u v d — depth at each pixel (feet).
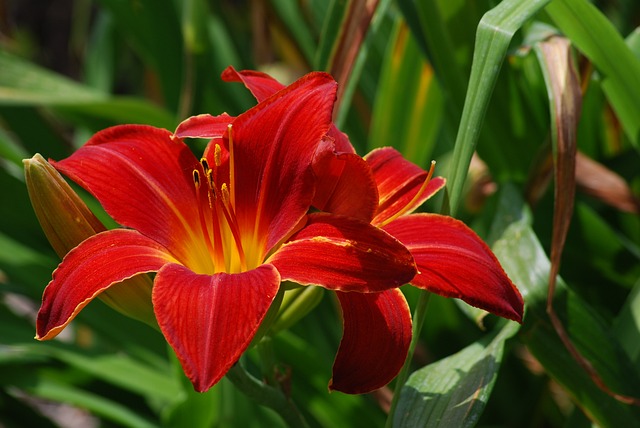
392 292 2.52
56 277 2.47
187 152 2.65
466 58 3.15
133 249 2.53
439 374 2.77
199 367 2.34
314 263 2.46
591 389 2.81
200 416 3.19
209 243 2.61
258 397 2.65
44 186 2.53
